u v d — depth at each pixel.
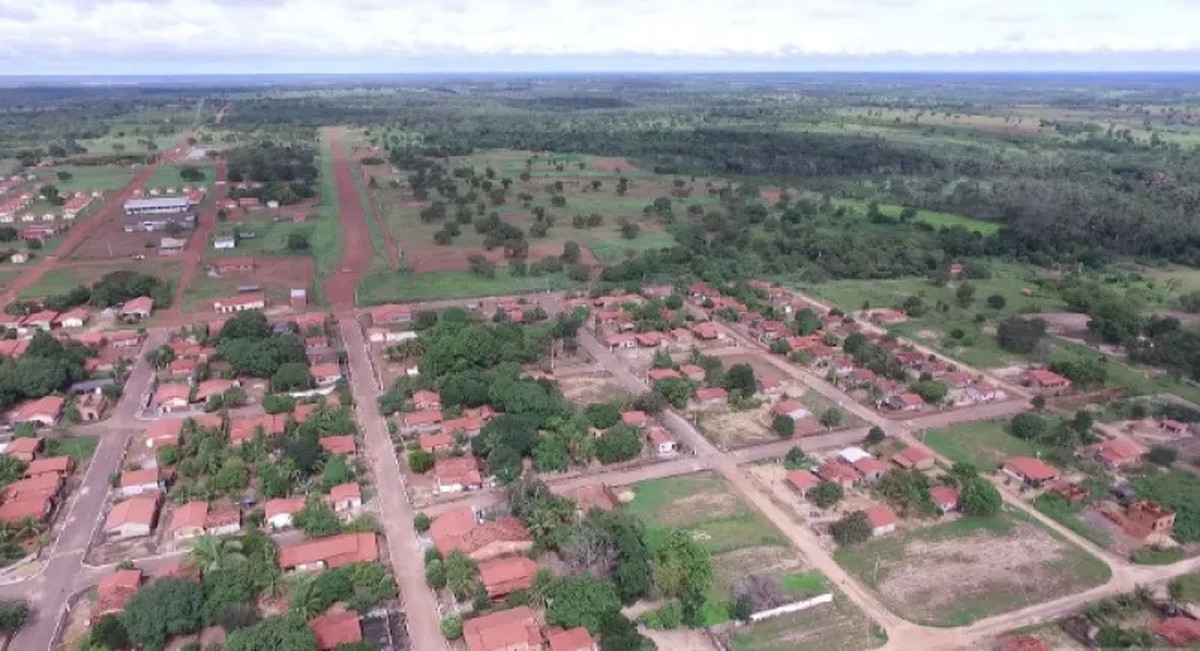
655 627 93.38
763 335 187.62
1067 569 105.50
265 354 156.75
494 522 108.56
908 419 148.88
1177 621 92.38
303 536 108.94
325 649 85.88
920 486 120.50
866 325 199.38
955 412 152.00
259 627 83.56
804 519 116.50
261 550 100.69
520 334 175.25
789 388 161.62
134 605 87.81
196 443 129.00
